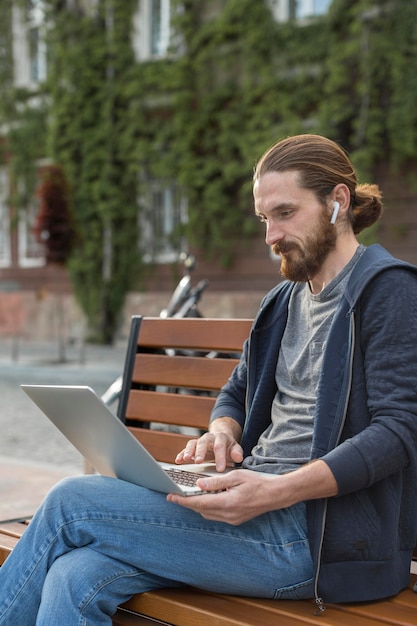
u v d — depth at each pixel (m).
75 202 23.20
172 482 2.86
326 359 3.03
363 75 18.12
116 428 2.86
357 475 2.81
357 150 18.41
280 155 3.15
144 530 3.02
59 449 9.51
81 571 2.96
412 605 2.96
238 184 20.56
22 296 24.56
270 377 3.43
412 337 2.90
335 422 2.97
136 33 22.44
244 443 3.47
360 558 2.93
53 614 2.93
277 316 3.44
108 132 22.61
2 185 25.89
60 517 3.04
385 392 2.89
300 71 19.16
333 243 3.16
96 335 23.09
